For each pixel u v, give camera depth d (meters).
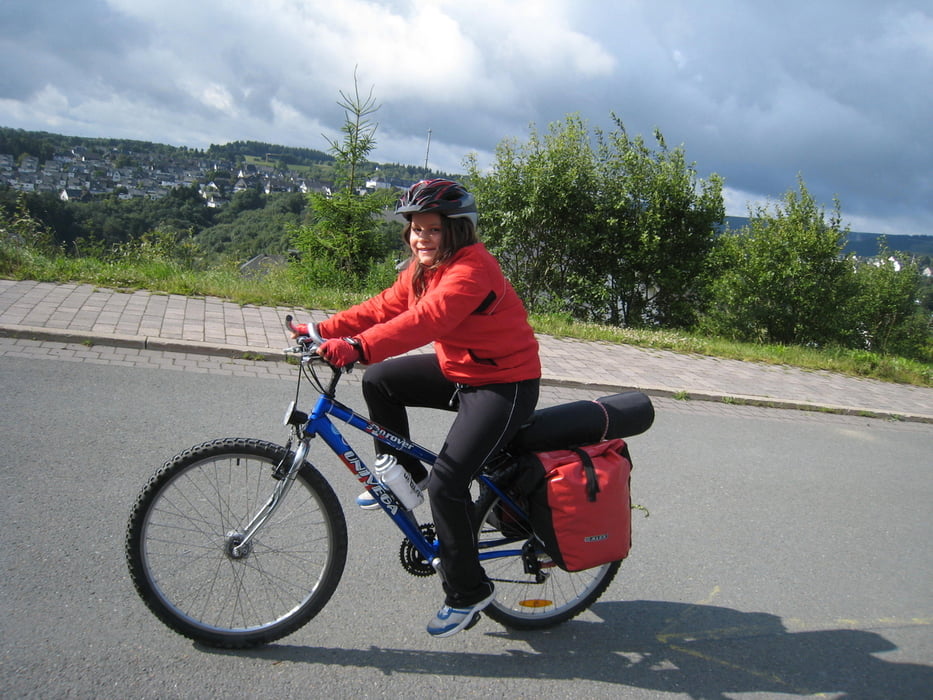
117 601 3.04
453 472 2.85
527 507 3.14
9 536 3.37
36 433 4.49
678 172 17.67
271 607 3.03
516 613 3.33
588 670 3.12
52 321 6.74
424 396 3.15
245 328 7.62
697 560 4.32
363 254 14.05
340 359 2.62
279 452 2.88
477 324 2.81
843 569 4.49
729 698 3.06
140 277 9.14
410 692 2.79
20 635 2.74
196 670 2.72
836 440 7.55
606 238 17.34
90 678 2.58
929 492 6.28
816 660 3.44
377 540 3.93
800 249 17.20
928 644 3.72
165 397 5.48
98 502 3.80
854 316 18.47
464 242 2.81
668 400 8.07
